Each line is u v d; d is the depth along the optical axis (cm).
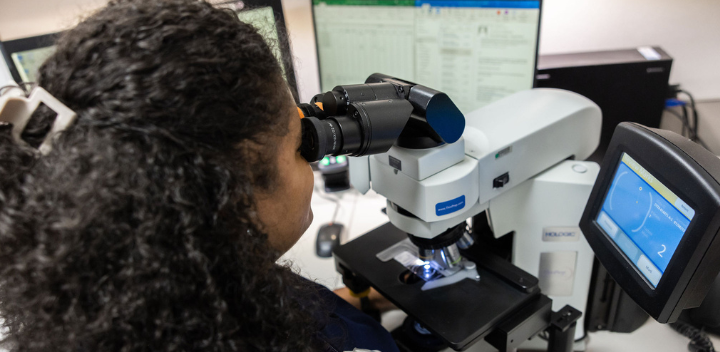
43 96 28
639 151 53
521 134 63
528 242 73
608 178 60
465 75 99
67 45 30
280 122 36
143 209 29
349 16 104
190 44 29
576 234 71
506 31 91
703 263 44
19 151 30
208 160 31
